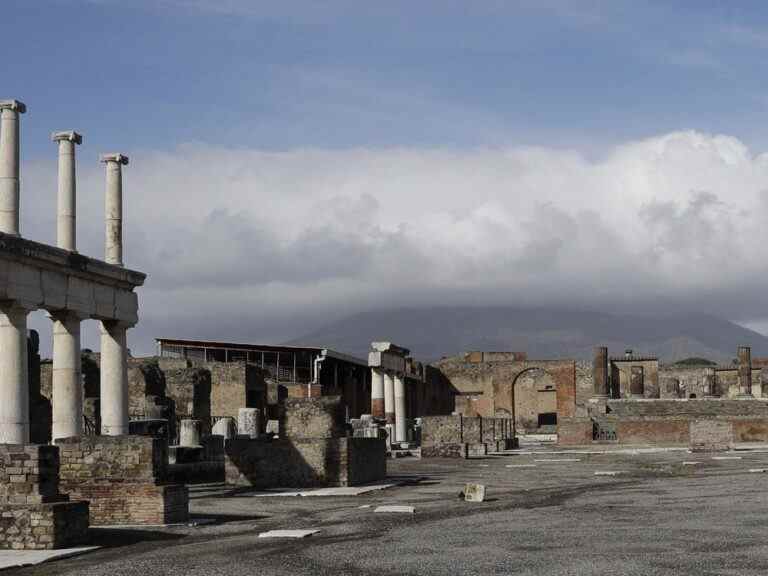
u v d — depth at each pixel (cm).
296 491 3291
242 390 6800
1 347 3023
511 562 1631
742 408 8956
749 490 2947
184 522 2378
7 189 2975
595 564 1585
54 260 3145
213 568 1662
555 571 1533
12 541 1941
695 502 2603
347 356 8669
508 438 7031
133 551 1923
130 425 3828
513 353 11944
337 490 3294
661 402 9169
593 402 9350
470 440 6162
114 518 2339
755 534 1894
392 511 2544
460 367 11494
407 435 8269
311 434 3672
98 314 3450
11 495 1966
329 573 1578
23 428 3014
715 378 10969
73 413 3306
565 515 2356
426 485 3606
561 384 11131
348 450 3447
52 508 1942
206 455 3897
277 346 7956
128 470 2356
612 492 3069
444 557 1709
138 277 3638
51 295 3180
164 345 7844
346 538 2014
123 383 3612
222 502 2950
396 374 7956
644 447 6556
